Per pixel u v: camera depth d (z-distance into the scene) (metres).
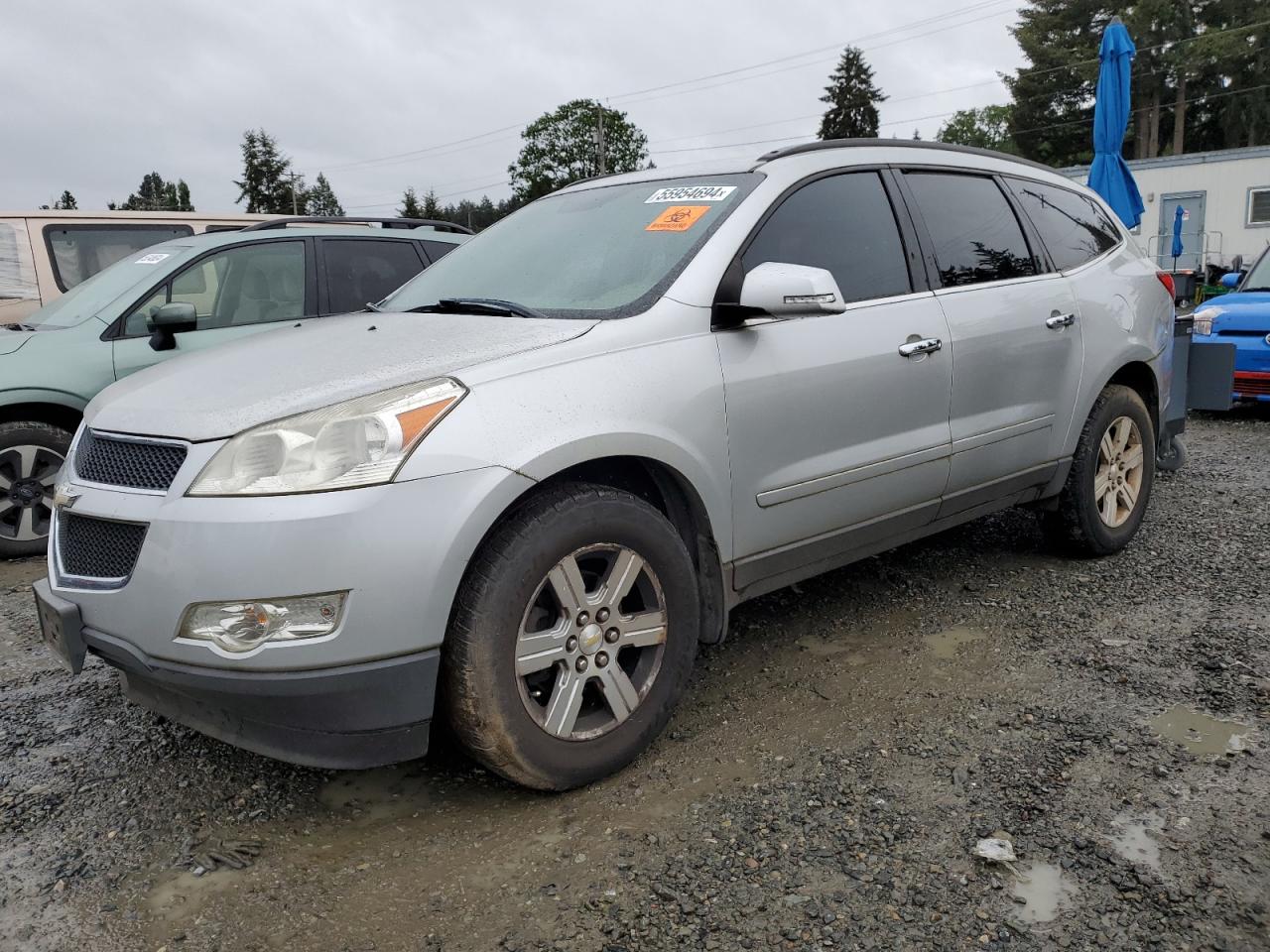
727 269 3.02
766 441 3.02
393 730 2.39
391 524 2.27
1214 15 53.56
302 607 2.24
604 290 3.07
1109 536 4.46
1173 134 57.41
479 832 2.53
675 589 2.79
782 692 3.27
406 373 2.50
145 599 2.32
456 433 2.38
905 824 2.46
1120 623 3.75
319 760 2.38
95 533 2.51
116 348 5.42
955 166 3.95
